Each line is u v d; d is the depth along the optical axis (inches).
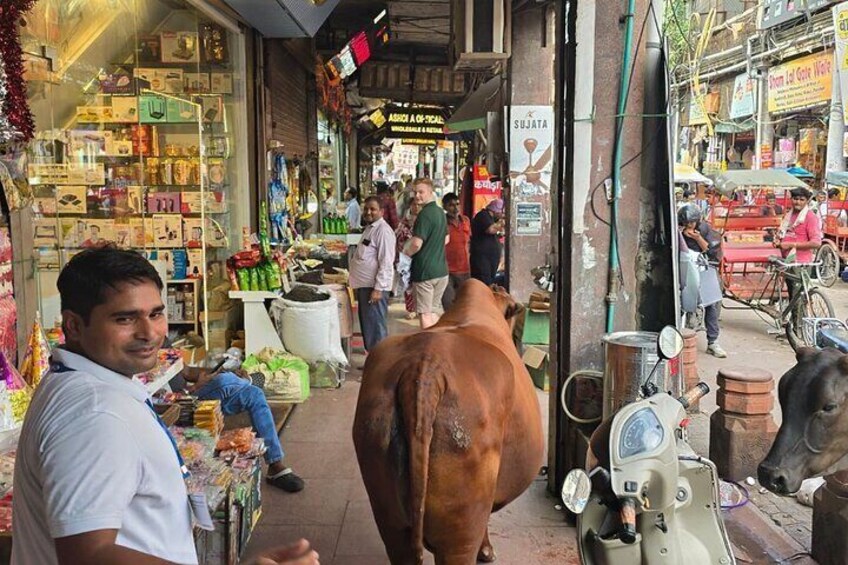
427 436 95.2
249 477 140.8
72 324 66.2
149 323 66.6
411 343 109.7
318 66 483.8
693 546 115.7
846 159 700.0
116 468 59.4
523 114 326.3
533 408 118.0
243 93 330.3
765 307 439.8
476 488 99.3
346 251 431.5
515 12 323.6
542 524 166.6
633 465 99.9
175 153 264.4
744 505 181.5
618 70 174.2
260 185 351.9
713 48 991.6
